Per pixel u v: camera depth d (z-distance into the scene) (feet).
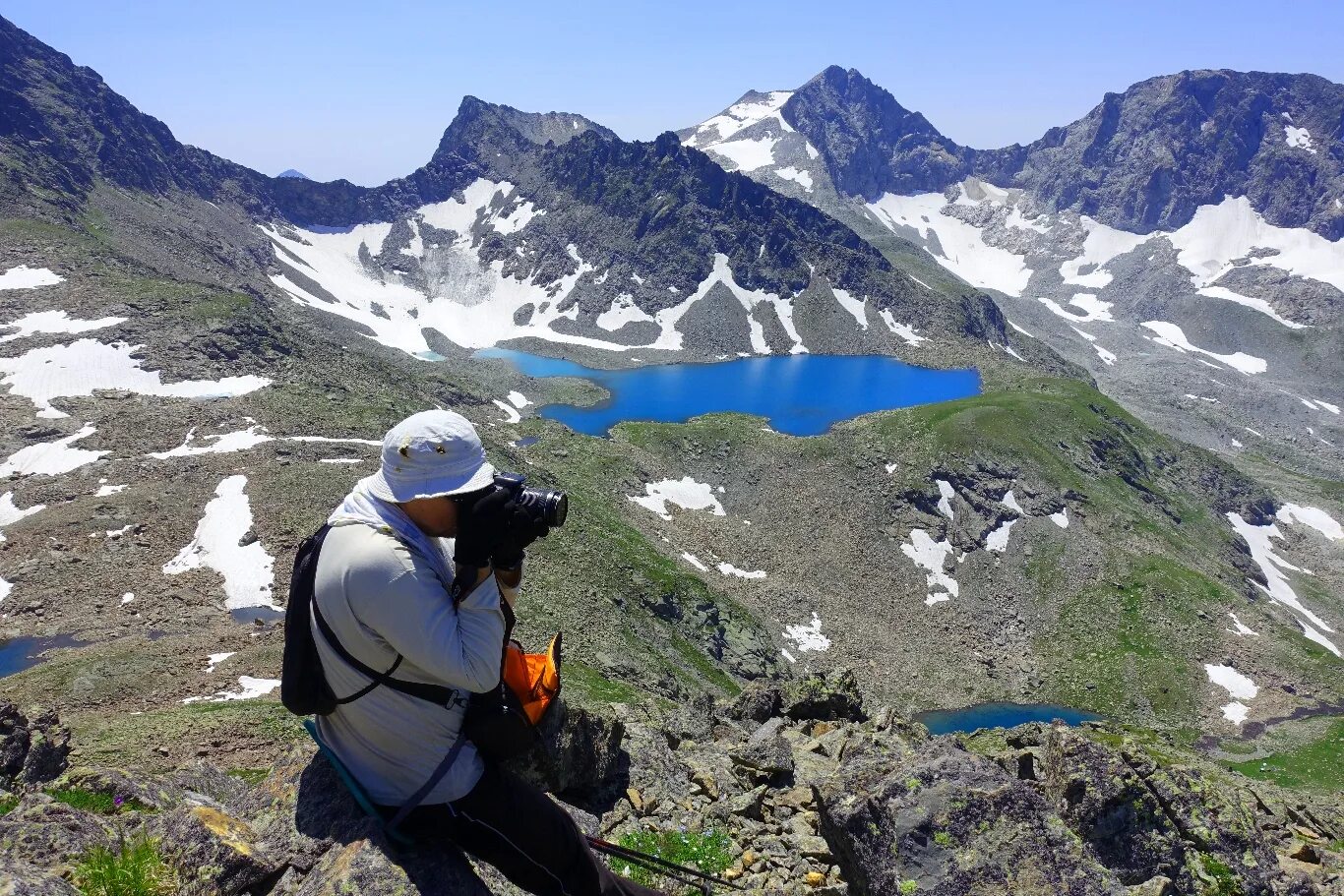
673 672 308.40
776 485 598.75
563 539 377.50
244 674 208.03
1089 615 483.51
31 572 282.77
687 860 40.60
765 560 517.55
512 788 18.65
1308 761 373.20
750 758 58.23
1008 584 510.17
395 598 15.89
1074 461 622.95
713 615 385.09
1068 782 41.81
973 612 489.67
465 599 16.72
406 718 17.21
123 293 553.23
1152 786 41.27
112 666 211.41
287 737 153.89
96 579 281.13
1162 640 458.09
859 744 66.95
